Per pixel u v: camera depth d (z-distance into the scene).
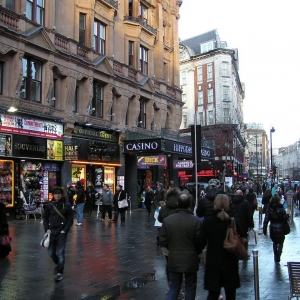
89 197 22.94
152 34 32.53
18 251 11.06
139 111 30.80
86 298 6.96
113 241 13.27
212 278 5.28
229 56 65.31
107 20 27.23
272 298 6.93
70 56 22.95
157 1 34.16
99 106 26.80
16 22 19.52
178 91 37.62
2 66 19.31
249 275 8.73
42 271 8.88
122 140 28.02
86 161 24.31
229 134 55.66
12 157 18.97
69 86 23.05
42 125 20.91
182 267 5.49
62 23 23.20
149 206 23.28
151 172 33.19
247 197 16.58
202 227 5.48
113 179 27.52
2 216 10.01
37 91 21.38
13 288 7.51
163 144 26.31
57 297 6.98
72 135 23.42
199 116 66.31
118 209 19.22
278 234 10.12
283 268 9.44
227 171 43.72
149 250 11.66
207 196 8.75
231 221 5.39
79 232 15.40
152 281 8.19
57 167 22.27
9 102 19.11
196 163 13.10
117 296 7.12
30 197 19.58
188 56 68.25
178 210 5.83
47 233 8.24
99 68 25.89
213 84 64.94
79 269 9.18
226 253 5.30
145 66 32.41
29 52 20.22
